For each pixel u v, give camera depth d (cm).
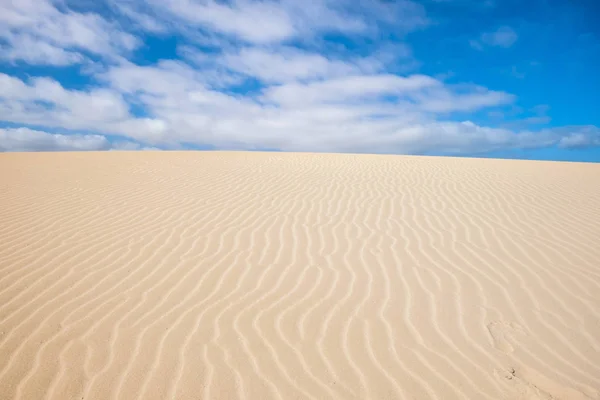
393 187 974
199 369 319
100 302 421
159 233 631
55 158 1560
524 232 645
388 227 669
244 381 307
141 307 412
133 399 286
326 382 308
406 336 367
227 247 577
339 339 362
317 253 559
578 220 706
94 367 319
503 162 1540
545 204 811
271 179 1073
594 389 299
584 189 950
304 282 473
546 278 483
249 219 706
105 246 575
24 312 397
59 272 489
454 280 479
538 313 406
